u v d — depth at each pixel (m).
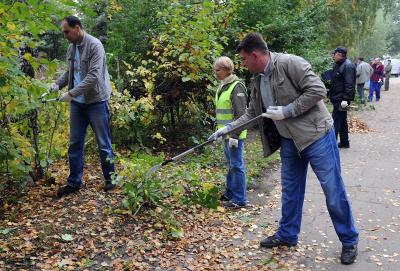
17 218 4.60
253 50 3.67
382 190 5.75
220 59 4.96
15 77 4.63
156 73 7.35
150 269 3.72
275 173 6.73
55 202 4.98
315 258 3.91
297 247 4.13
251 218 4.86
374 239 4.24
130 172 4.83
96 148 7.14
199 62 7.14
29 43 4.54
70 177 5.20
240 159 5.11
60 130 6.11
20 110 4.99
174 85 7.60
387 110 14.70
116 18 8.24
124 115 6.83
